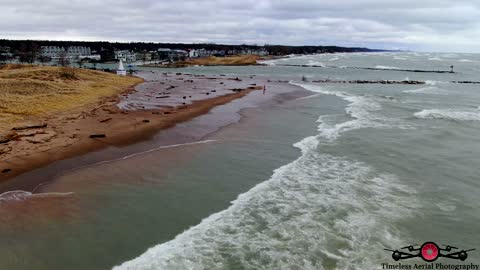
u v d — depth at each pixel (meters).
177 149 23.03
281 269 11.34
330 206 15.33
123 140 24.70
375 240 12.84
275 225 13.88
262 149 23.44
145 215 14.57
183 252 12.22
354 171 19.45
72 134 25.38
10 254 11.84
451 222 14.19
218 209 15.24
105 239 12.84
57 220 13.94
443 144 24.66
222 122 31.22
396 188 17.25
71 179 17.81
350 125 30.50
